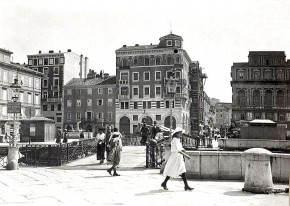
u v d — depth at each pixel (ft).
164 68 212.64
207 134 141.08
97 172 43.96
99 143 56.44
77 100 243.19
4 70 185.16
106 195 28.19
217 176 37.81
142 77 216.33
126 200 26.14
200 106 266.16
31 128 116.26
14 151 47.65
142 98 215.51
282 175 35.65
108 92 236.63
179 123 206.80
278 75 175.32
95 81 246.27
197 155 38.32
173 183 34.91
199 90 258.78
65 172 43.96
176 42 212.64
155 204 24.73
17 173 42.83
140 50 216.54
